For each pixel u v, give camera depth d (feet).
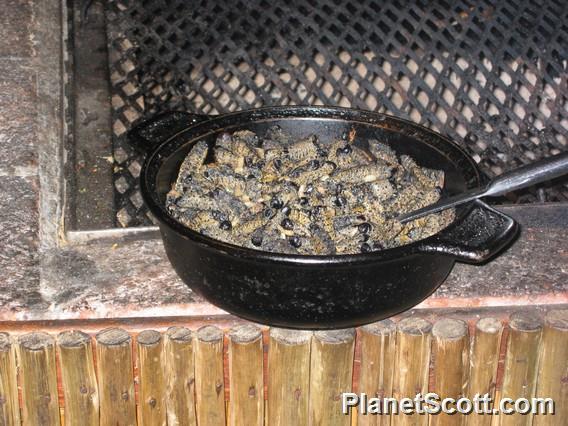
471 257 1.88
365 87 3.42
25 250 2.51
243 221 2.22
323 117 2.49
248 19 3.59
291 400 2.34
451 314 2.37
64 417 2.38
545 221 2.70
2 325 2.30
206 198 2.26
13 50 3.26
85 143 3.00
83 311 2.31
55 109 3.06
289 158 2.40
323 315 2.03
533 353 2.35
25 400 2.33
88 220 2.73
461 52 3.50
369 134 2.47
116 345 2.27
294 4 3.65
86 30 3.48
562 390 2.40
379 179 2.31
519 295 2.40
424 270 2.04
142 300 2.34
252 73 3.47
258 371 2.33
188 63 3.47
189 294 2.37
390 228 2.16
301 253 2.04
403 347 2.33
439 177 2.31
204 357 2.30
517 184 1.99
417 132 2.41
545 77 3.41
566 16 3.61
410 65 3.84
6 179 2.75
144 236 2.60
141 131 2.43
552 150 3.25
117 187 2.90
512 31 3.55
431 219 2.20
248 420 2.38
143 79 3.38
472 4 3.65
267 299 2.01
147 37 3.51
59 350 2.28
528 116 3.33
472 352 2.38
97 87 3.25
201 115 2.49
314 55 3.67
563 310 2.39
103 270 2.45
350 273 1.94
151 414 2.36
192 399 2.36
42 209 2.66
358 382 2.39
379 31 3.55
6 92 3.08
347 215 2.20
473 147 3.29
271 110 2.49
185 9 3.62
